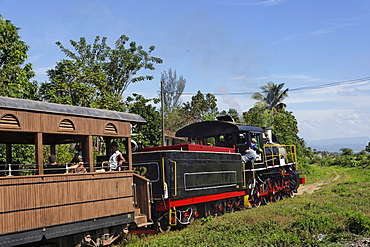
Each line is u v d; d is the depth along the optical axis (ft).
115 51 93.97
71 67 73.46
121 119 30.96
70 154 60.80
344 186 73.61
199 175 39.75
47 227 24.21
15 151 43.65
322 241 27.71
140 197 33.65
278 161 61.98
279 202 55.47
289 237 28.40
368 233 29.32
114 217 29.35
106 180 28.99
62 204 25.32
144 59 96.68
